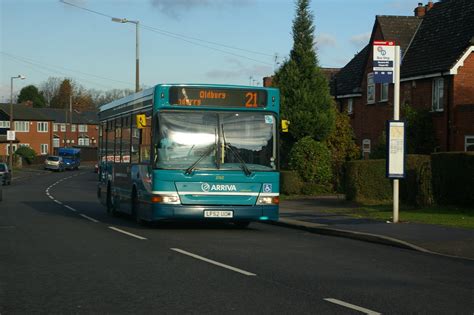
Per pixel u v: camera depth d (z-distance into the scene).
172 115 15.90
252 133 16.16
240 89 16.11
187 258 11.82
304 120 33.62
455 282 9.75
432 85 32.88
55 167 83.44
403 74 34.53
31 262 11.33
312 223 18.55
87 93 163.12
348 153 35.03
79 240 14.63
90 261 11.44
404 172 17.94
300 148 32.09
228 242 14.54
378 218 19.41
